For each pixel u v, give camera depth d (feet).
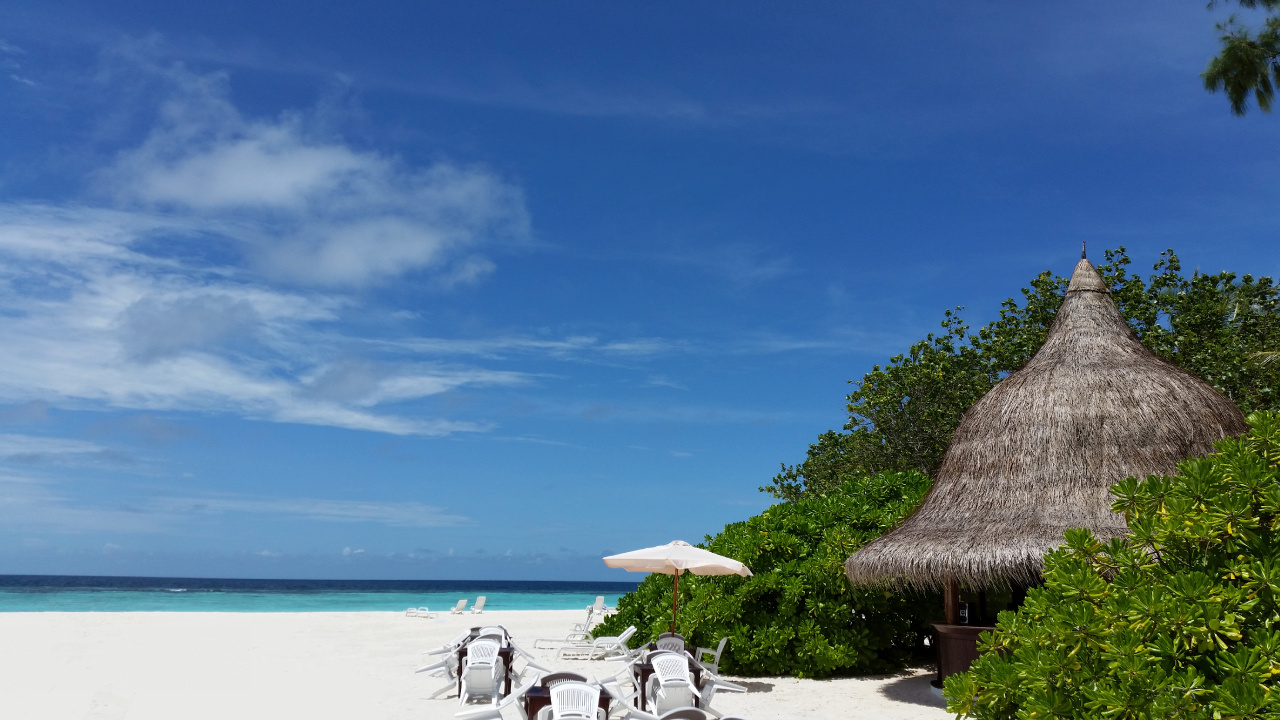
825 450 104.63
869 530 46.47
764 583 44.45
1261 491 15.37
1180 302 82.94
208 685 41.78
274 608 167.22
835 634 43.57
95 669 46.88
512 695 28.53
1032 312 86.79
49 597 201.57
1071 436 35.96
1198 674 14.14
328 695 39.01
